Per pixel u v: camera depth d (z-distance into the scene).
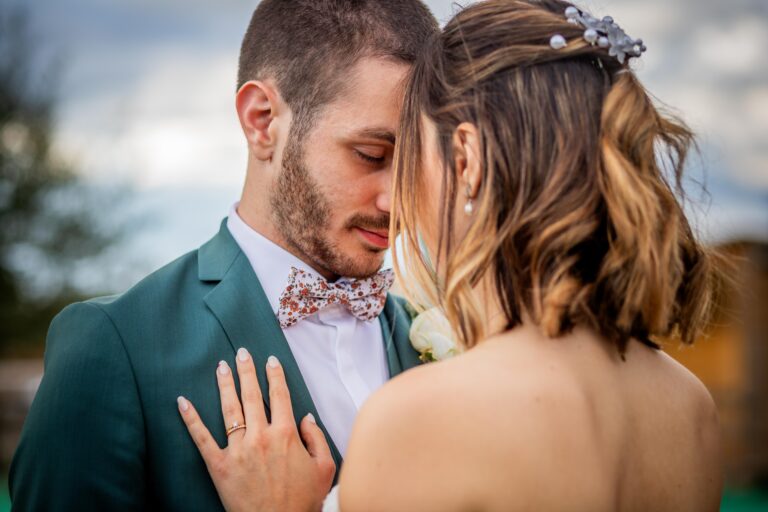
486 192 1.27
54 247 11.62
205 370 1.66
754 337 8.54
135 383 1.60
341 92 1.78
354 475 1.16
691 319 1.39
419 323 2.02
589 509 1.12
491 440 1.11
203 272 1.81
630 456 1.22
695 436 1.32
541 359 1.19
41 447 1.55
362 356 2.00
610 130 1.24
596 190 1.23
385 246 1.87
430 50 1.44
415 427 1.13
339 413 1.88
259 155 1.90
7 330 11.50
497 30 1.35
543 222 1.22
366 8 1.82
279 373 1.69
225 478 1.56
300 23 1.84
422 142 1.41
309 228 1.84
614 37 1.32
